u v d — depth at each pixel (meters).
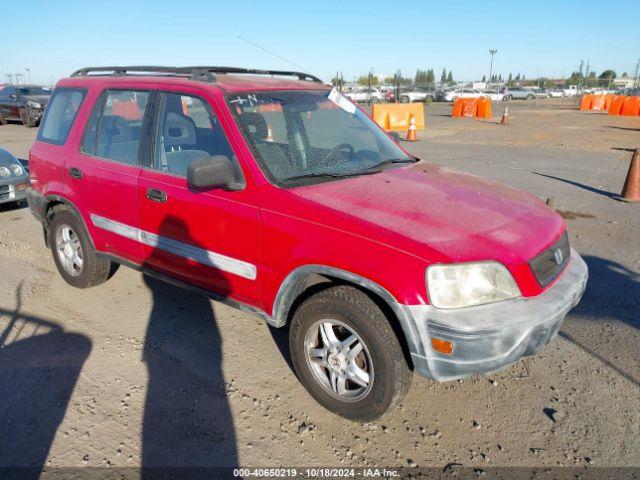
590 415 3.17
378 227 2.75
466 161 12.48
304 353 3.16
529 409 3.23
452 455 2.85
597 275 5.29
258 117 3.53
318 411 3.19
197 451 2.86
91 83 4.50
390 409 2.92
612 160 12.79
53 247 4.96
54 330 4.14
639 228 6.93
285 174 3.29
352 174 3.52
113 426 3.04
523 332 2.64
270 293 3.21
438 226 2.80
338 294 2.89
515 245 2.79
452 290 2.60
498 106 41.28
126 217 4.06
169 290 4.91
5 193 7.52
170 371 3.59
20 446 2.88
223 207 3.33
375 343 2.78
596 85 72.06
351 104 4.34
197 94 3.61
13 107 22.06
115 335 4.07
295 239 2.98
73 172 4.43
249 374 3.56
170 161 3.75
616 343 3.98
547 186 9.55
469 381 3.53
